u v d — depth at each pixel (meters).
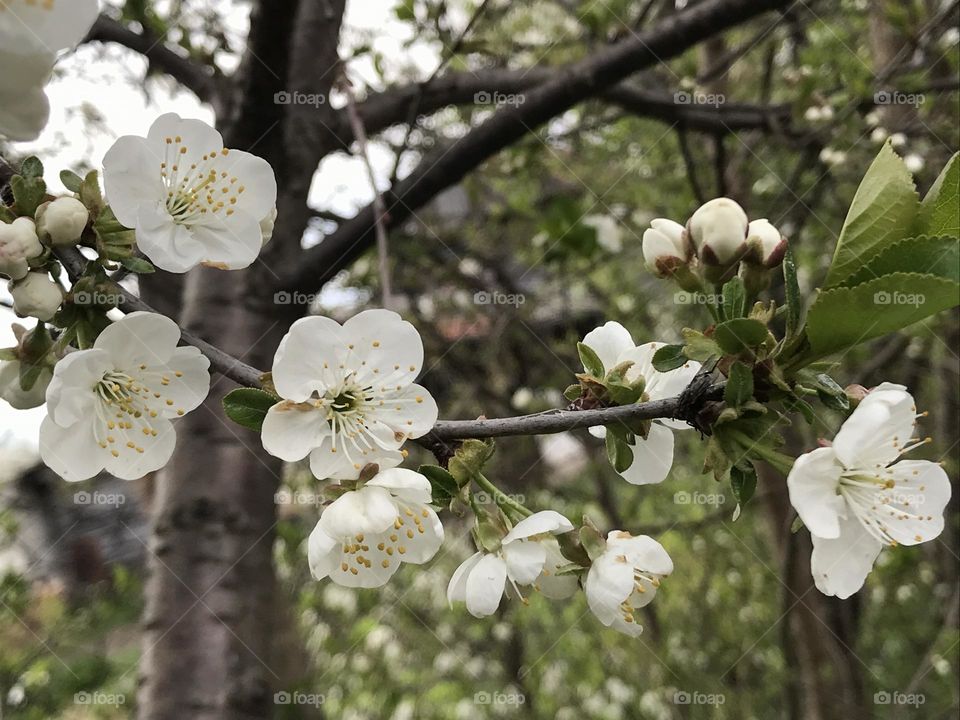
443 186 0.32
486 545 0.14
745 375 0.12
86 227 0.13
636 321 0.54
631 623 0.14
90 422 0.13
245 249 0.14
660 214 0.51
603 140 0.50
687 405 0.13
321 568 0.14
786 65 0.49
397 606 0.58
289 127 0.29
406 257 0.45
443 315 0.51
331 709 0.51
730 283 0.13
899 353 0.47
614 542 0.14
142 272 0.13
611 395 0.13
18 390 0.13
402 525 0.14
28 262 0.12
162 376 0.13
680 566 0.65
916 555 0.54
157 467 0.13
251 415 0.13
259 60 0.25
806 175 0.47
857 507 0.13
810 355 0.13
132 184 0.13
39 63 0.12
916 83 0.38
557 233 0.42
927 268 0.12
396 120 0.34
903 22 0.36
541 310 0.53
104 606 0.51
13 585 0.48
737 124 0.39
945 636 0.48
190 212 0.14
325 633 0.52
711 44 0.47
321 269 0.30
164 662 0.26
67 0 0.12
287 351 0.13
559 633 0.60
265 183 0.15
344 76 0.29
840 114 0.38
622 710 0.57
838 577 0.13
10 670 0.48
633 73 0.31
